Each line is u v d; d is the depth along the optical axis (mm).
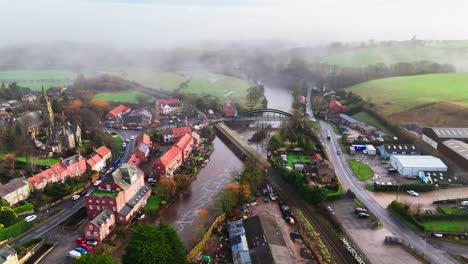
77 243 150000
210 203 184375
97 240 149750
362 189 194875
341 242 149625
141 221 166625
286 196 188500
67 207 178000
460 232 153750
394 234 154375
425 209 171250
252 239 145625
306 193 181500
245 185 182375
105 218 154750
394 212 171125
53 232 157625
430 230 155750
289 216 168625
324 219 167250
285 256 135875
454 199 177875
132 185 176500
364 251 142625
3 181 189250
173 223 167625
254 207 178250
